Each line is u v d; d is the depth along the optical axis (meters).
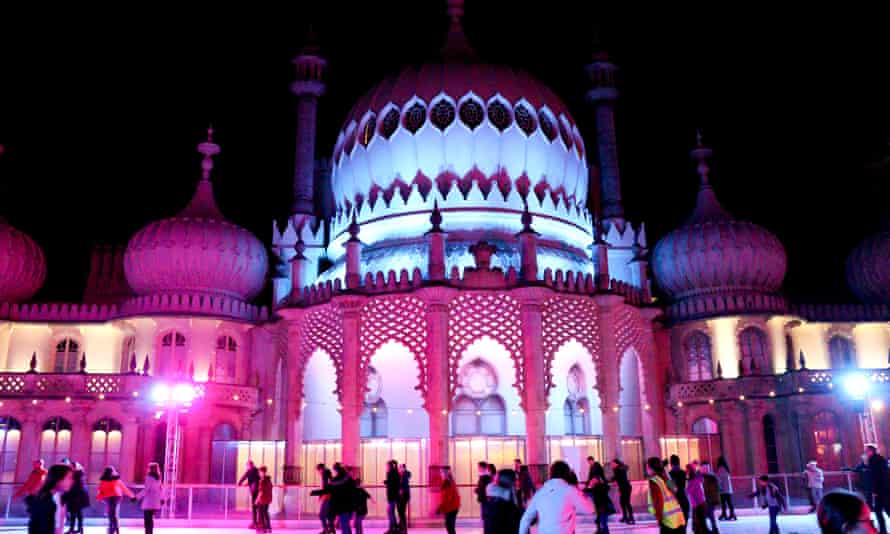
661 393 41.06
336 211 39.16
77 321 39.75
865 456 19.91
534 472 29.72
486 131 35.97
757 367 38.72
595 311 33.09
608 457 31.52
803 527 23.83
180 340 38.44
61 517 13.00
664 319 41.75
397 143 36.38
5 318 39.03
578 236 37.88
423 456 30.84
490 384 33.41
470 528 25.39
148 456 35.62
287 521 27.55
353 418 30.83
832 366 41.91
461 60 38.44
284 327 35.06
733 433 38.28
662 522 12.48
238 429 38.00
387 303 31.81
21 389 35.09
